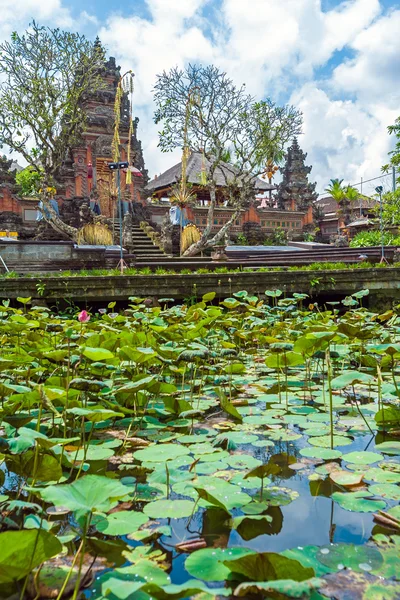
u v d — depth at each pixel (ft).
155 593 3.98
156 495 7.02
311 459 8.43
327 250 62.80
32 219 76.79
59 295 28.40
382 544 5.45
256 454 8.78
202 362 15.33
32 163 59.93
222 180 95.40
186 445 9.29
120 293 29.32
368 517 6.16
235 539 5.65
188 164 97.76
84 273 35.04
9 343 18.16
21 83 57.57
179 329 17.15
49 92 59.16
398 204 77.56
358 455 8.36
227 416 11.57
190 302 30.40
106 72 84.58
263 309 25.11
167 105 61.57
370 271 32.24
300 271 31.65
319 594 4.48
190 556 5.14
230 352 15.01
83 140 83.30
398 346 9.79
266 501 6.68
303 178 104.42
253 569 4.46
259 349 22.18
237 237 87.61
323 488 7.14
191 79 61.21
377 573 4.85
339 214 118.42
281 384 15.29
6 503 6.30
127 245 59.77
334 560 5.08
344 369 17.49
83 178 82.94
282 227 97.04
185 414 9.77
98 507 4.50
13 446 5.62
